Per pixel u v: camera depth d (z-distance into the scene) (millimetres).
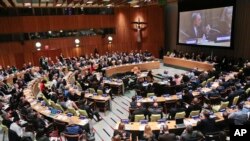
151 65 23109
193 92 12539
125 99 15609
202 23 21375
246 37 18906
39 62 23500
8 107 11969
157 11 26516
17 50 22469
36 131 9109
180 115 9125
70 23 25328
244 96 10953
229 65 18688
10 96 13773
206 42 21281
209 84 13609
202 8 21172
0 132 10906
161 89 13680
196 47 23484
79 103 12203
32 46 23281
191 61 21328
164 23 26750
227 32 19312
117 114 13031
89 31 26625
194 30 22328
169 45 27219
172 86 13609
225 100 10953
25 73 18531
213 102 11688
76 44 25812
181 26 23781
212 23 20438
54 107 11352
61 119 9922
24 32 22672
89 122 9805
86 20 26250
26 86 15633
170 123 8875
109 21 27547
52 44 24484
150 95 12695
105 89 14711
